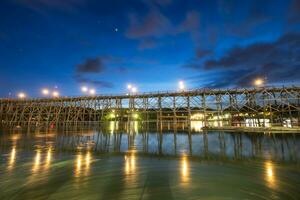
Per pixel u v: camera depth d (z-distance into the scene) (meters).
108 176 14.34
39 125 53.84
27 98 53.88
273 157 20.12
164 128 56.59
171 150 24.89
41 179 13.76
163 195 11.14
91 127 56.94
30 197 11.09
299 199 10.50
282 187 12.06
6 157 20.98
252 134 40.84
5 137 39.38
